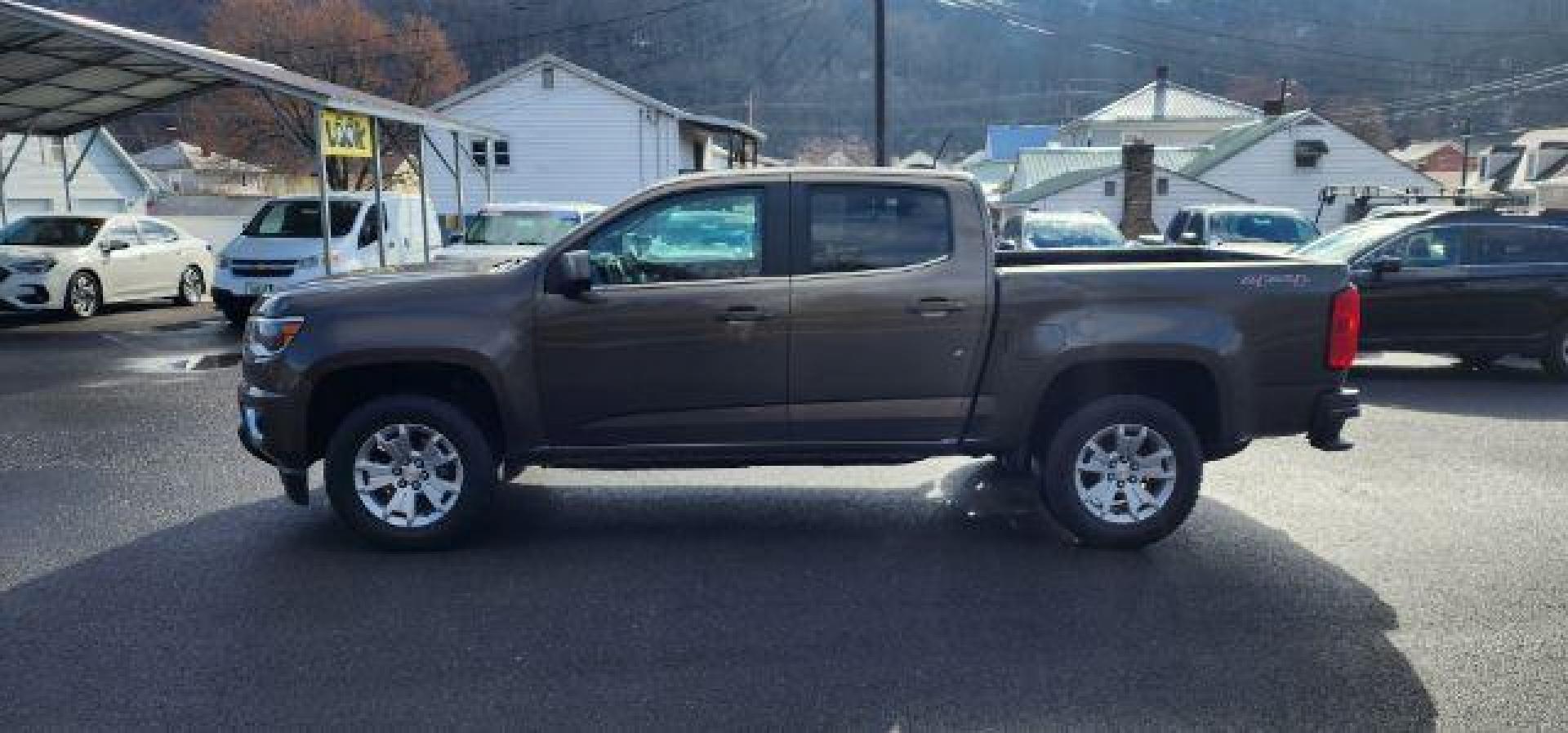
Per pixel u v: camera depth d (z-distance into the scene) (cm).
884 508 641
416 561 544
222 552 554
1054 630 458
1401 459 773
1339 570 535
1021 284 552
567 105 3594
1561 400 1025
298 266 1528
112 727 370
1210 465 757
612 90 3575
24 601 485
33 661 422
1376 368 1242
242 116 4975
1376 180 4028
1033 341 553
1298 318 558
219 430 852
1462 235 1143
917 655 432
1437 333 1138
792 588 508
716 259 556
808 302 549
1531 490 689
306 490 574
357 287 555
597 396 554
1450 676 416
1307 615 475
